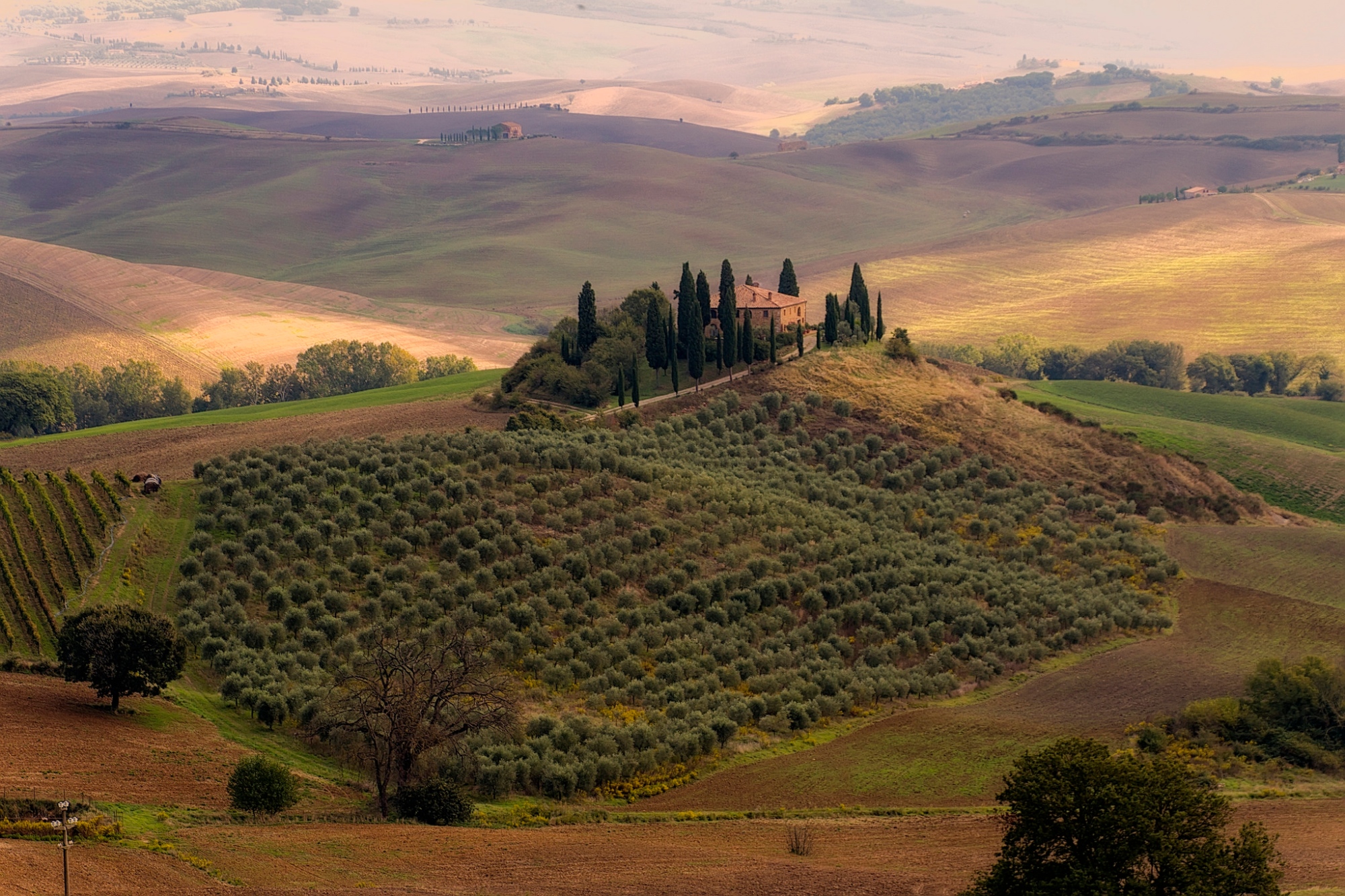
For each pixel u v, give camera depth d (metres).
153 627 195.00
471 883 139.50
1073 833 118.56
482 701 192.50
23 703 188.38
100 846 136.62
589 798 196.12
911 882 145.50
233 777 162.62
